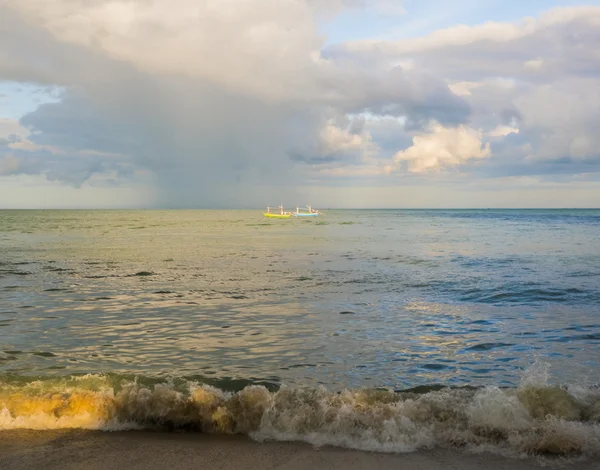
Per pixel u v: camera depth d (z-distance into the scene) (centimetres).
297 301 1409
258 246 3584
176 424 542
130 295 1509
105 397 573
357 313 1241
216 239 4397
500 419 512
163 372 769
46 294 1525
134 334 1022
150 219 11525
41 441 498
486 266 2253
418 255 2844
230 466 443
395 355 871
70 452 471
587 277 1842
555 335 1008
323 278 1889
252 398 553
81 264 2344
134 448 483
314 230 6272
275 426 529
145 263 2408
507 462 447
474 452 469
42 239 4212
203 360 838
